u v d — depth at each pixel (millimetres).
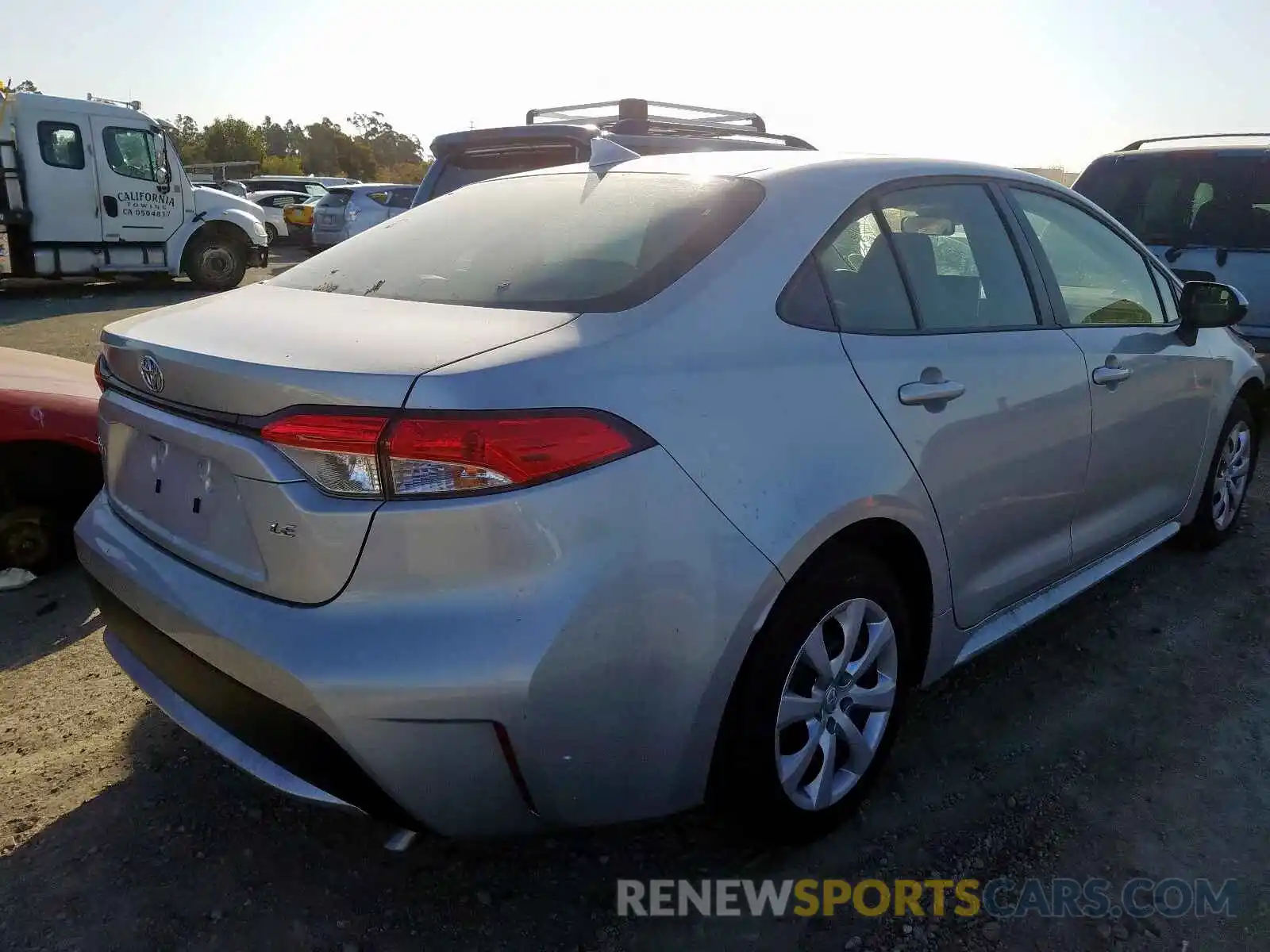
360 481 1858
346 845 2564
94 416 4070
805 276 2455
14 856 2465
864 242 2656
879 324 2596
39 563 4086
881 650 2576
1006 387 2834
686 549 2029
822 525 2234
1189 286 3756
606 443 1945
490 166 6219
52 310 12258
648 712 2041
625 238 2451
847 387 2402
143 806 2670
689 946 2254
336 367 1921
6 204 13125
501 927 2303
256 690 1954
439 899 2387
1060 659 3543
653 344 2121
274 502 1939
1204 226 6797
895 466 2453
